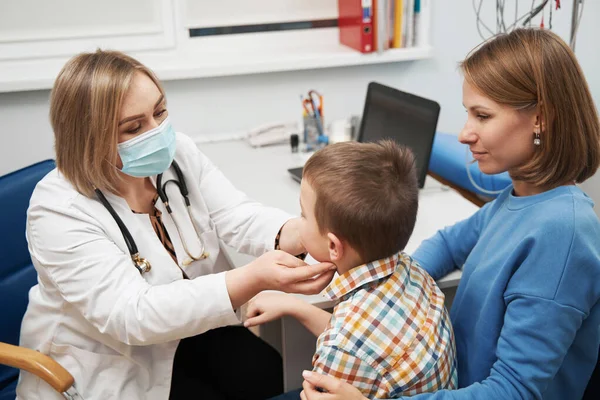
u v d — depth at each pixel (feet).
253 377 4.98
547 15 6.44
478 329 3.58
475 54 3.47
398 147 3.46
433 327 3.35
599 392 3.58
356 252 3.30
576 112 3.25
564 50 3.23
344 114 8.95
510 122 3.32
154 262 4.18
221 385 4.94
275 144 8.04
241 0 8.51
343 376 3.18
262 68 8.08
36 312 4.29
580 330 3.43
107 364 4.17
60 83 3.78
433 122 5.90
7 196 5.08
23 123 7.86
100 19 8.05
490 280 3.53
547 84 3.19
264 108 8.65
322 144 7.69
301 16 8.82
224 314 3.67
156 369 4.32
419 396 3.21
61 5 7.82
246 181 6.72
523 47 3.24
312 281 3.59
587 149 3.34
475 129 3.45
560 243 3.18
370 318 3.19
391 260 3.31
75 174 3.89
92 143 3.77
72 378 3.96
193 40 8.54
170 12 8.25
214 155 7.70
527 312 3.22
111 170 3.93
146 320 3.61
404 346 3.19
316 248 3.49
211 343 5.32
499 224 3.66
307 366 4.84
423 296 3.46
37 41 7.90
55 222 3.83
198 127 8.54
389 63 8.76
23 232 5.15
